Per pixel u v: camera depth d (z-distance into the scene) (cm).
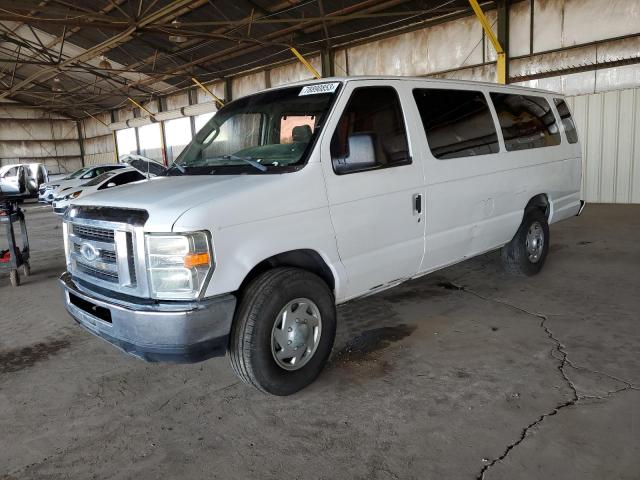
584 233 802
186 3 1367
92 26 1469
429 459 251
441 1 1320
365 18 1475
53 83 2798
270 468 252
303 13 1513
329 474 245
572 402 295
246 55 1906
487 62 1327
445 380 331
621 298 472
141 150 2903
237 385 343
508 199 473
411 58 1502
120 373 371
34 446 281
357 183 340
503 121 475
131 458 266
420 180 381
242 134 382
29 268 712
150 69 2238
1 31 2094
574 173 578
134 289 288
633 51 1073
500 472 238
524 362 350
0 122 3186
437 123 404
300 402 314
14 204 691
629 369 331
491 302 480
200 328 272
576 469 237
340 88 346
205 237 271
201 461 260
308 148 325
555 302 471
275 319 302
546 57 1207
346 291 346
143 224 278
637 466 237
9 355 417
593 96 1150
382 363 362
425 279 565
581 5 1130
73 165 3462
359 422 288
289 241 305
